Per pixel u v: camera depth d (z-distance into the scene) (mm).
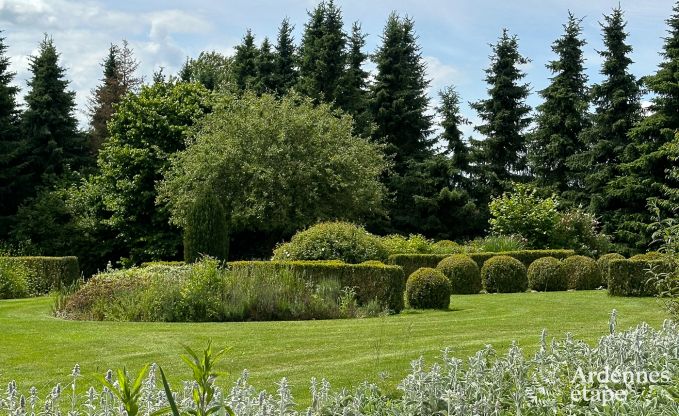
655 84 26781
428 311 12195
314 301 11344
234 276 11555
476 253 18297
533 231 21016
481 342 7883
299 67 35031
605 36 29562
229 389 5602
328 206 23438
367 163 25078
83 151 33469
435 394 3539
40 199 28109
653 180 26484
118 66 40344
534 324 9500
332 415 3514
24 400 3270
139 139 27344
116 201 26781
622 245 26922
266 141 23203
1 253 23562
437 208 30766
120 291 11383
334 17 33531
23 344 8133
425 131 33344
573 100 30594
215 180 22531
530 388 3730
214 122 23953
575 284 16188
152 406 3314
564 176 30953
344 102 32344
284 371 6609
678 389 3889
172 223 25094
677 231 6848
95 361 7188
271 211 22484
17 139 31109
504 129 32531
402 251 19344
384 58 32875
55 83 32031
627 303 12398
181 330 9195
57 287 18250
